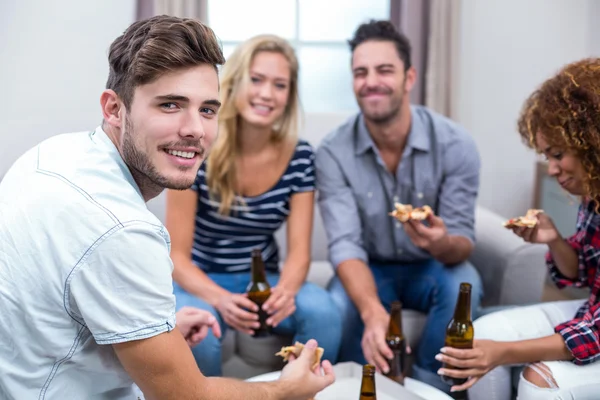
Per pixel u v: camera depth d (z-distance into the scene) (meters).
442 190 2.17
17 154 2.31
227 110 1.99
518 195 3.15
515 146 3.12
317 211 2.63
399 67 2.04
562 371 1.44
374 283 2.04
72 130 2.40
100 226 0.96
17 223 1.00
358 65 2.06
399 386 1.49
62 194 0.99
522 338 1.59
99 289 0.96
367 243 2.24
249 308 1.83
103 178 1.02
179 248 1.98
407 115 2.13
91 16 2.42
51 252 0.98
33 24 2.35
